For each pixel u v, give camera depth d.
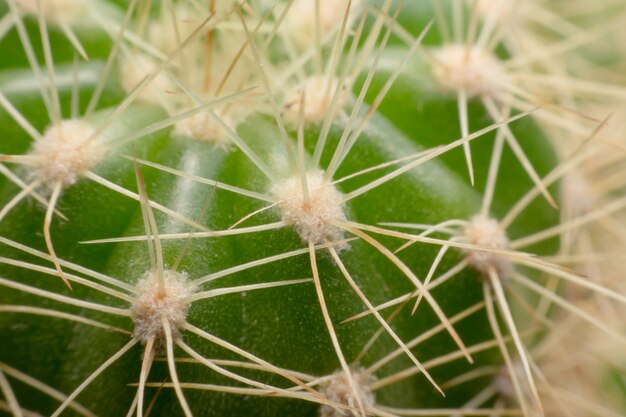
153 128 0.07
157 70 0.07
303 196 0.07
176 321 0.07
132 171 0.07
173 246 0.07
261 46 0.08
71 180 0.07
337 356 0.07
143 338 0.07
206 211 0.07
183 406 0.07
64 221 0.07
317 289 0.07
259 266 0.07
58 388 0.07
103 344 0.07
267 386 0.07
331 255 0.07
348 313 0.07
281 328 0.07
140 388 0.07
